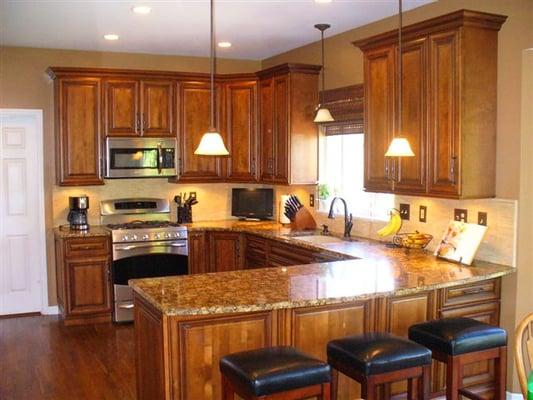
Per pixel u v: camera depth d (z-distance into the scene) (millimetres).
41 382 4379
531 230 3891
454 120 3873
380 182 4516
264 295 3129
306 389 2637
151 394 3236
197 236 6199
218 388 3045
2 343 5293
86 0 4262
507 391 3979
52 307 6336
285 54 6438
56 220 6266
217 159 6496
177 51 6367
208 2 4344
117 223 6453
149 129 6195
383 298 3445
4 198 6215
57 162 5992
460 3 4195
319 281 3473
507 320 3949
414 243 4504
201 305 2930
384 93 4438
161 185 6664
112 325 5840
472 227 4055
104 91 6012
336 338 3301
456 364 3043
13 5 4383
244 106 6375
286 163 5855
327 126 5809
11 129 6191
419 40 4102
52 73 5863
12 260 6277
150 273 5984
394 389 3551
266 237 5605
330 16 4820
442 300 3678
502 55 3922
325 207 5871
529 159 3850
